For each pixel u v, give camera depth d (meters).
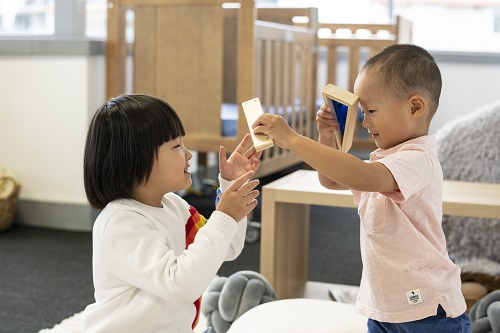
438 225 1.26
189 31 2.94
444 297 1.23
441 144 2.27
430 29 5.06
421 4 5.05
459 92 4.76
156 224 1.18
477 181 2.18
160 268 1.09
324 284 2.28
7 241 2.90
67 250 2.78
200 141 2.97
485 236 2.13
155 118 1.17
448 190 1.87
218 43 2.91
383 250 1.24
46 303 2.17
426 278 1.22
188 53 2.95
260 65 3.01
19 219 3.19
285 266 2.03
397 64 1.21
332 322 1.39
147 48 2.99
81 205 3.10
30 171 3.17
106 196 1.19
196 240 1.12
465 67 4.73
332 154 1.14
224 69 4.04
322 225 3.30
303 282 2.27
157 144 1.17
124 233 1.13
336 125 1.31
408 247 1.23
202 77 2.95
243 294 1.68
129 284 1.14
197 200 3.70
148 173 1.17
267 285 1.72
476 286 2.00
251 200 1.17
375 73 1.23
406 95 1.21
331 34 4.87
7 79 3.15
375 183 1.13
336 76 4.57
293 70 3.49
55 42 3.05
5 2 3.66
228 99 4.06
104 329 1.13
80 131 3.08
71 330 1.92
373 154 1.28
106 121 1.17
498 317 1.54
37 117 3.13
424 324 1.23
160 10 2.96
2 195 3.03
